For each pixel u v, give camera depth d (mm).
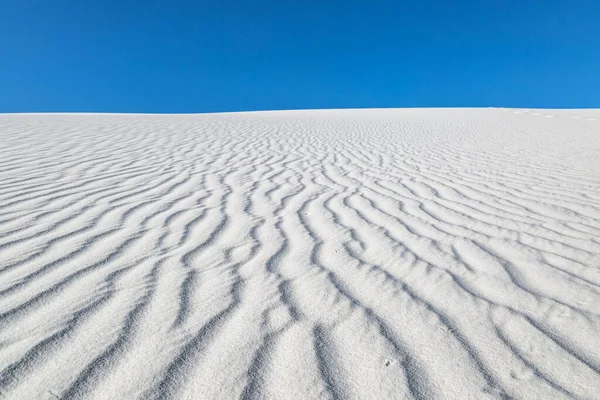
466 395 1314
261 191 4480
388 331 1681
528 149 8500
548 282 2188
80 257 2387
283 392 1312
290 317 1777
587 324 1753
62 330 1616
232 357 1480
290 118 18125
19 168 5062
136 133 9766
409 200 4164
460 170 6043
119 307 1815
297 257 2512
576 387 1354
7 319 1679
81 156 6211
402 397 1302
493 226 3256
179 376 1369
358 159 7109
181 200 3939
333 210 3732
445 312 1851
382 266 2393
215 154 7172
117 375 1364
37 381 1321
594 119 16703
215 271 2260
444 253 2627
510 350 1560
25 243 2584
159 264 2332
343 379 1379
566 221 3410
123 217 3281
